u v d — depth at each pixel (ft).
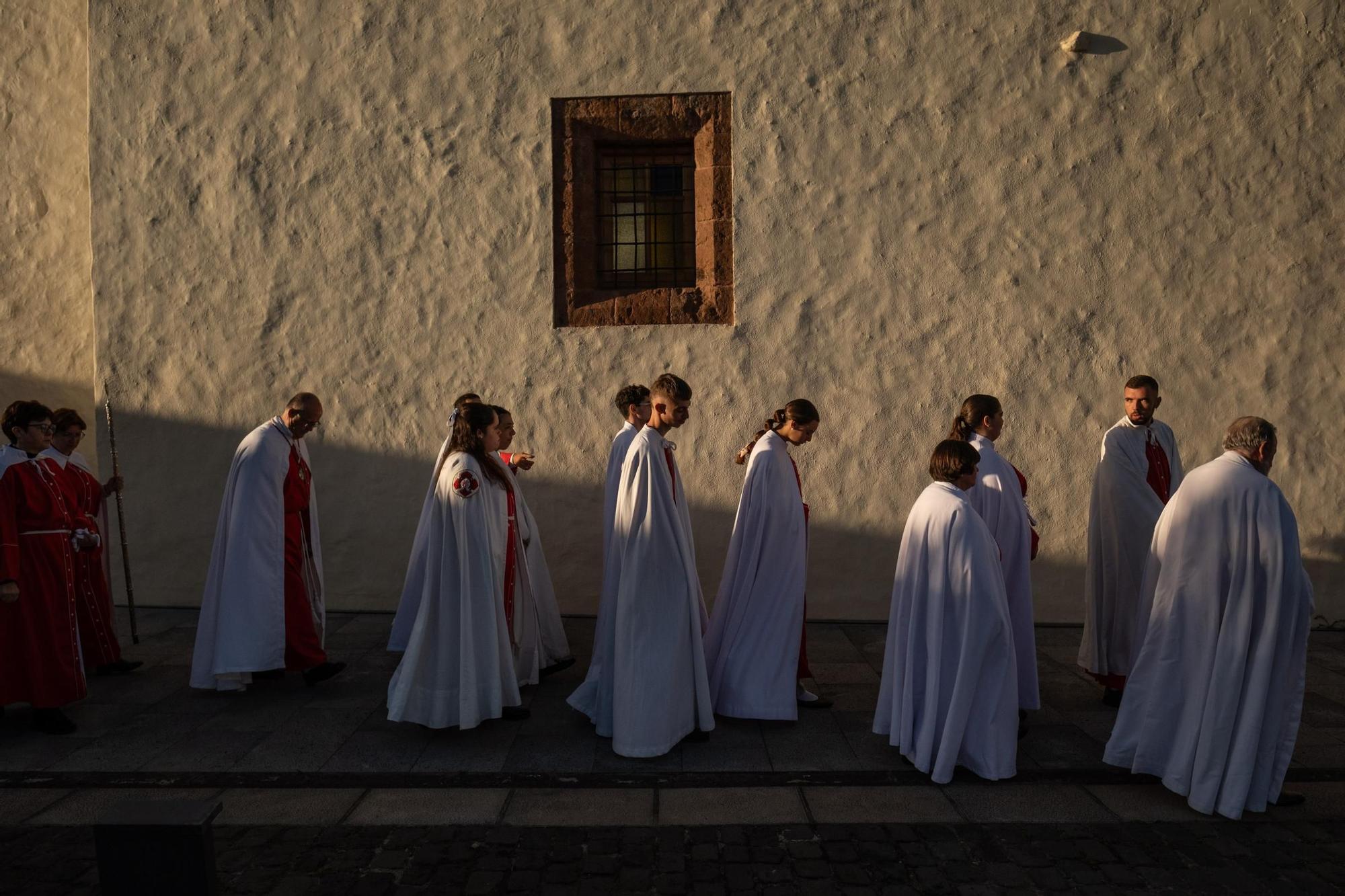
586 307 22.86
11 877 10.89
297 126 23.02
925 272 22.26
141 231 23.29
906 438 22.45
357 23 22.84
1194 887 10.81
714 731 15.83
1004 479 15.75
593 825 12.34
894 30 22.09
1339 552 22.07
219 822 12.42
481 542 15.23
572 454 22.93
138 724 15.96
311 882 10.85
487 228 22.88
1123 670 16.85
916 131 22.16
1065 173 22.00
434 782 13.69
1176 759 12.99
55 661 15.48
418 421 23.13
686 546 15.14
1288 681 12.71
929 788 13.56
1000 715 13.61
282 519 17.33
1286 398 21.95
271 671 17.90
